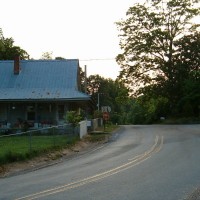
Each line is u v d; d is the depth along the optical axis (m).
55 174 17.58
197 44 64.12
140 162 19.59
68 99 40.94
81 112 49.19
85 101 41.78
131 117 113.56
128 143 29.95
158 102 72.12
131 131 41.94
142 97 67.25
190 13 64.81
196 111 63.31
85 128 37.56
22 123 41.16
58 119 42.62
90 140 33.41
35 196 12.50
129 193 12.34
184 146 25.69
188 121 60.16
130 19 65.56
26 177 17.31
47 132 38.56
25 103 42.62
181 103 64.06
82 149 28.66
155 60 64.88
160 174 15.80
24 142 29.56
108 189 13.15
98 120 50.56
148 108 77.38
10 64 48.25
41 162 22.52
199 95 62.34
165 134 35.69
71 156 24.97
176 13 64.88
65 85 44.91
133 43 65.06
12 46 73.19
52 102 41.91
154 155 22.02
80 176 16.34
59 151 26.19
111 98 123.19
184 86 62.75
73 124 32.97
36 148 25.02
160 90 64.50
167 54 64.62
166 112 72.44
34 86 44.88
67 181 15.23
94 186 13.84
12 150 24.23
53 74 46.53
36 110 42.75
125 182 14.36
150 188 13.02
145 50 64.19
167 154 22.19
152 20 64.38
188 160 19.47
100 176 16.00
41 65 47.97
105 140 33.31
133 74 66.19
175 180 14.35
